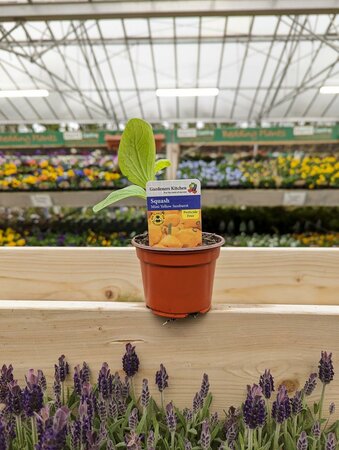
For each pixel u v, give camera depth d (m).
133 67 8.23
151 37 7.14
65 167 3.01
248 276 0.85
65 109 9.73
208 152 3.16
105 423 0.53
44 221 3.12
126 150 0.60
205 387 0.58
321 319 0.62
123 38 7.14
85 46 7.19
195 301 0.59
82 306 0.64
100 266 0.86
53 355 0.65
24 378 0.65
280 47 7.53
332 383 0.62
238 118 10.26
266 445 0.52
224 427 0.59
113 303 0.66
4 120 9.92
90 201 2.79
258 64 8.13
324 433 0.57
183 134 2.95
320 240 2.92
